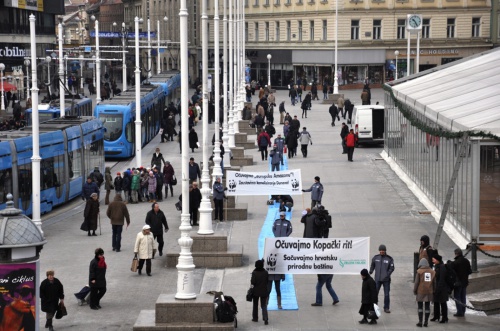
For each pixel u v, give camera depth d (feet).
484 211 134.10
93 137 222.89
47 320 105.19
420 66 488.44
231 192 163.53
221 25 574.56
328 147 266.57
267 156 247.50
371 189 197.47
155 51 539.29
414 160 195.72
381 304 113.09
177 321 102.78
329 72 486.79
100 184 204.85
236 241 148.97
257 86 501.15
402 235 151.12
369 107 264.11
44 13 500.33
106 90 459.32
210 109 363.35
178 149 289.74
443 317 106.42
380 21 480.23
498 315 114.52
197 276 128.88
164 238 156.97
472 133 132.05
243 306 113.50
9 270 87.56
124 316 111.75
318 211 132.46
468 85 175.83
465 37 491.31
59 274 131.95
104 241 156.15
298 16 504.84
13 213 88.94
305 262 111.45
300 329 103.65
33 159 154.20
